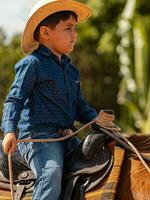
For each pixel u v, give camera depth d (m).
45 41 5.14
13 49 20.98
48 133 4.96
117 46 18.39
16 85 4.89
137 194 4.63
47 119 4.98
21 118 5.02
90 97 23.03
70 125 5.11
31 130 4.96
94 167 4.79
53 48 5.13
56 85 5.00
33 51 5.11
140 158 4.71
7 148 4.76
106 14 22.14
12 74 18.53
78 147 4.94
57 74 5.03
